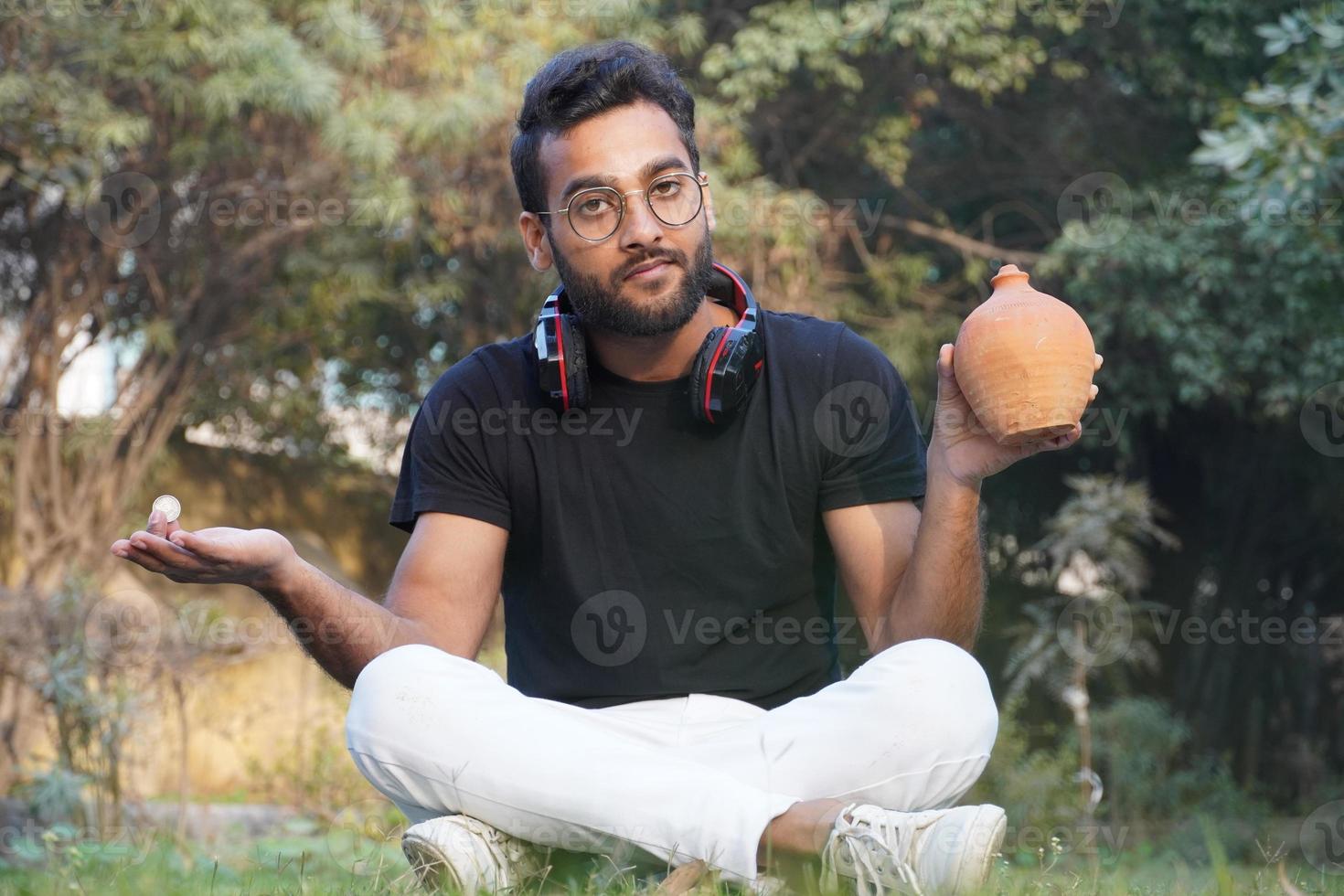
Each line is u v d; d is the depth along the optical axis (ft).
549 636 6.65
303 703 25.07
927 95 29.17
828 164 31.09
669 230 6.26
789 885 5.22
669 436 6.60
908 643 5.74
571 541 6.57
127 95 24.54
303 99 23.03
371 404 30.42
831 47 27.17
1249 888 6.28
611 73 6.37
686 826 5.32
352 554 30.45
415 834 5.49
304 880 6.24
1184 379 29.14
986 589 6.42
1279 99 21.67
